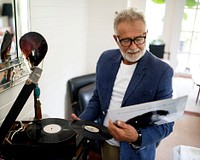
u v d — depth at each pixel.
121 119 0.93
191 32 3.93
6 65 1.10
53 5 1.78
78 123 1.02
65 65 2.17
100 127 1.00
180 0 3.69
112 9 2.51
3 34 1.06
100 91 1.23
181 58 4.16
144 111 0.91
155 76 1.03
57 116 2.13
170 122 1.06
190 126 2.82
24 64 1.23
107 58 1.24
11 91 1.18
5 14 1.07
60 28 1.96
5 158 0.88
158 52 3.80
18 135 0.93
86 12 2.54
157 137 1.01
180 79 4.16
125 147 1.13
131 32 0.97
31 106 1.40
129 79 1.12
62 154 0.89
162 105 0.90
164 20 3.87
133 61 1.07
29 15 1.35
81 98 2.25
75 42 2.35
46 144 0.87
